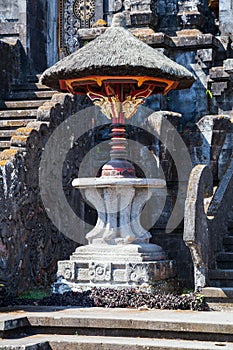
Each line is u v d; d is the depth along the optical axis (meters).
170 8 22.70
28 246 17.47
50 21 26.16
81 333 13.23
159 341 12.59
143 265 15.45
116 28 16.25
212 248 16.09
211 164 20.06
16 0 24.66
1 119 20.84
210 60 21.62
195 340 12.68
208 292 14.87
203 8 22.88
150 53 15.79
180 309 14.45
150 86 16.23
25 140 17.44
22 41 24.42
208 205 16.75
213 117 20.17
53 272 18.70
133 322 13.02
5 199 16.50
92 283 15.76
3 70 22.41
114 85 16.11
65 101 19.28
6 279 16.34
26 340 12.70
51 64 26.16
